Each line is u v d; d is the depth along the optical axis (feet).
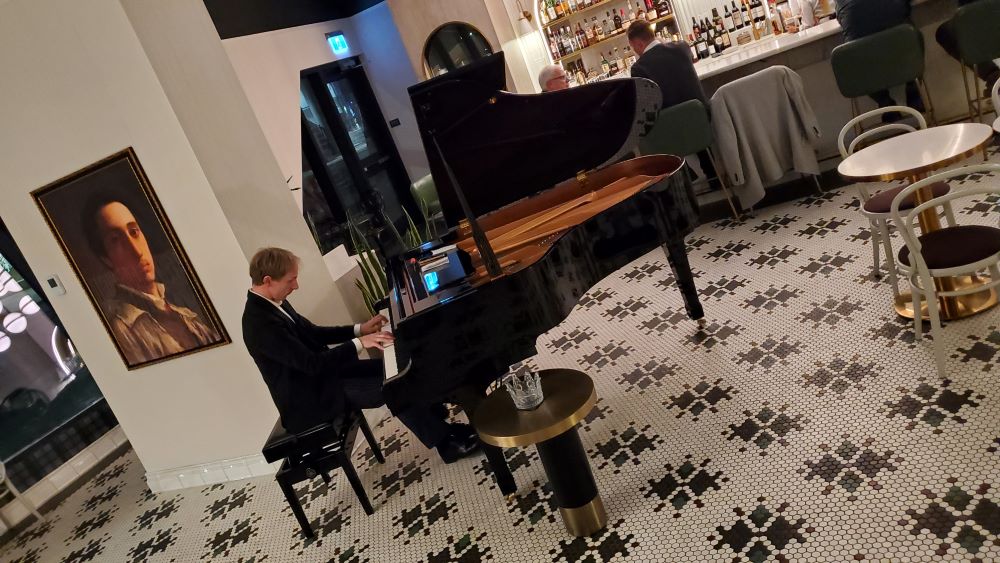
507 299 8.50
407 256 12.66
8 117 12.82
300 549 11.02
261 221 12.94
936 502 7.25
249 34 20.36
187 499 14.65
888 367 9.56
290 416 10.88
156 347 13.98
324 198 24.13
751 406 9.93
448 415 12.96
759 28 22.27
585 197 11.82
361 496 11.08
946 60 16.37
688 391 10.86
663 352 12.23
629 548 8.29
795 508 7.90
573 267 9.11
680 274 12.09
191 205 12.24
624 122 11.48
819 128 16.75
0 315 17.58
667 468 9.41
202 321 13.26
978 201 12.55
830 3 20.08
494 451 9.64
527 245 10.50
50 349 18.37
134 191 12.53
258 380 13.42
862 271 12.06
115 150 12.35
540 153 11.33
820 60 16.94
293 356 10.55
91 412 18.84
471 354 8.64
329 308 14.14
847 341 10.44
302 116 23.21
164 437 15.05
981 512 6.92
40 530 16.07
